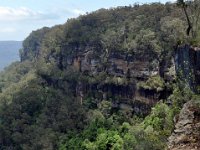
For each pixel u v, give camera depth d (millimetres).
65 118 129250
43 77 159750
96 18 154375
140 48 118250
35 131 121812
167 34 112250
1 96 150625
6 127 126250
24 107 137500
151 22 126500
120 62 126312
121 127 103062
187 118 17094
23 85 156625
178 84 48000
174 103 45594
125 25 134500
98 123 112062
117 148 86250
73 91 145875
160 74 111125
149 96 113562
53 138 115062
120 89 125938
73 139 107312
